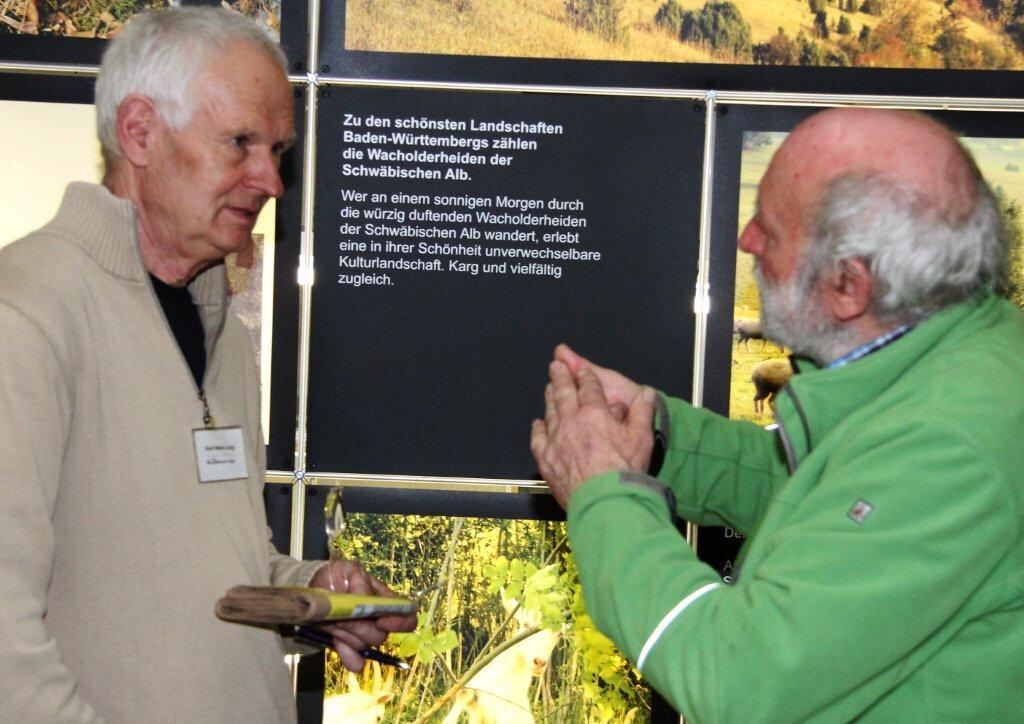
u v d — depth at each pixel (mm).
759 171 2396
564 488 1536
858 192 1350
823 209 1369
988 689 1272
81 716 1381
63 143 2406
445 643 2430
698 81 2395
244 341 1893
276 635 1711
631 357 2406
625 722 2428
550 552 2438
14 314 1424
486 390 2414
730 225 2400
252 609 1353
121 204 1591
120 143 1635
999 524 1213
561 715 2434
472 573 2436
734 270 2398
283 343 2408
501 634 2441
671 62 2396
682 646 1292
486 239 2414
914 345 1354
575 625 2430
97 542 1517
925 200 1337
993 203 1397
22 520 1373
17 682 1338
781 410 1411
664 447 1868
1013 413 1251
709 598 1312
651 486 1456
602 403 1582
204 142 1611
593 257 2406
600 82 2398
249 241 1720
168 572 1559
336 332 2412
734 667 1241
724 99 2389
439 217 2410
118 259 1584
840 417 1386
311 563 1841
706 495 1891
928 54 2379
